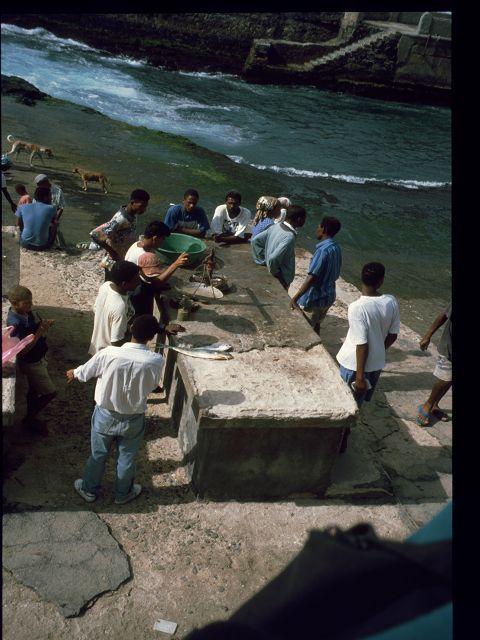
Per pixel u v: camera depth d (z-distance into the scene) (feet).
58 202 28.17
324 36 115.44
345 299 27.50
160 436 16.78
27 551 12.73
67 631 11.43
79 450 15.72
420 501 15.87
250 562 13.51
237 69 115.65
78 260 26.89
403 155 76.07
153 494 14.83
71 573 12.46
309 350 16.90
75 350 19.90
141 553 13.25
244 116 84.33
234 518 14.53
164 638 11.64
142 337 12.88
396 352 23.52
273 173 58.18
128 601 12.19
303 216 20.31
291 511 15.01
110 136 59.06
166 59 112.27
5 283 16.92
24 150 46.65
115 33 111.65
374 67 111.04
